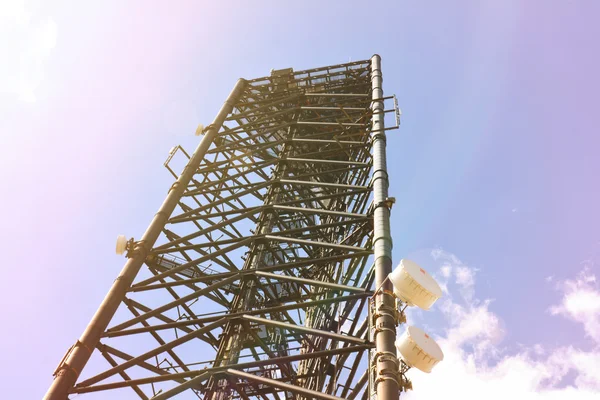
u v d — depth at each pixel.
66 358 17.39
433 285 13.47
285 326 17.02
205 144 29.55
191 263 21.09
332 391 18.08
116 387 16.45
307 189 28.16
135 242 22.09
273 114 32.47
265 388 20.25
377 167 22.52
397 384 13.23
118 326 18.81
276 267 20.17
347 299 17.48
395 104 27.31
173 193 25.39
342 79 36.06
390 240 18.03
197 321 18.52
